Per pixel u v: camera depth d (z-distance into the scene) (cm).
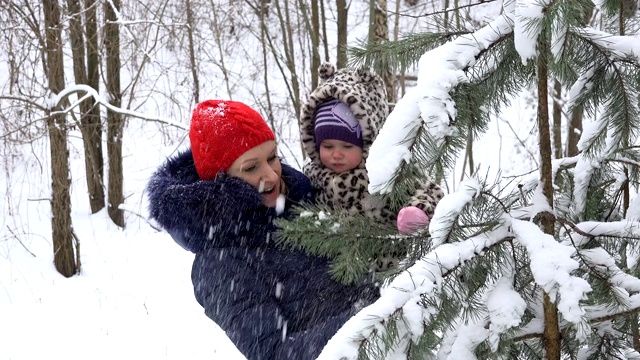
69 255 811
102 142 1066
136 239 920
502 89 166
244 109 229
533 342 181
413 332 148
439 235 162
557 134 562
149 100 1169
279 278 218
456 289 157
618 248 196
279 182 233
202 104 234
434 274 154
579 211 215
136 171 1118
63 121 818
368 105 231
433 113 149
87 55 959
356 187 224
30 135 826
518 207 171
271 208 226
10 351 637
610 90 176
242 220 220
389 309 150
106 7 926
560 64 151
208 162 226
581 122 576
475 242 160
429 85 152
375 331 149
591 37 166
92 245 895
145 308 720
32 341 656
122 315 711
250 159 223
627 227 174
